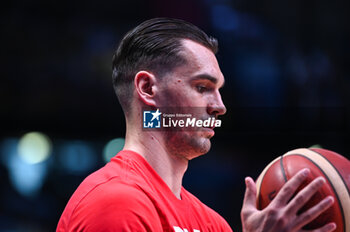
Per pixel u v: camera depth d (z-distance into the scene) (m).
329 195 4.22
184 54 4.84
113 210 4.01
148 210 4.16
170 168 4.89
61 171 21.78
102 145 22.12
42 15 22.05
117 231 3.91
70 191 21.48
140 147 4.89
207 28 21.62
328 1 21.97
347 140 18.98
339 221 4.20
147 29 5.00
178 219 4.57
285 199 4.14
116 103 22.09
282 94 21.02
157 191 4.61
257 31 21.81
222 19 21.69
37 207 20.91
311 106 20.25
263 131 18.27
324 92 21.00
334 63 21.64
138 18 22.34
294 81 21.16
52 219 20.75
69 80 22.11
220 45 21.41
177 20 5.11
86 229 4.01
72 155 21.95
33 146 21.81
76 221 4.16
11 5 21.70
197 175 20.58
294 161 4.55
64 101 22.08
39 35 22.03
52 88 22.09
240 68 21.25
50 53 22.12
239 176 20.28
